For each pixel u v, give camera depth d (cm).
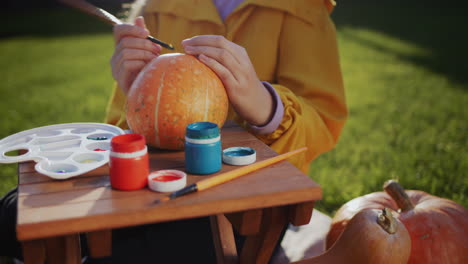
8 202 162
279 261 187
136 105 137
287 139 158
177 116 134
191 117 135
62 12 1373
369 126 434
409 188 293
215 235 161
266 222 136
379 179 306
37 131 155
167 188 113
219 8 197
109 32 1080
